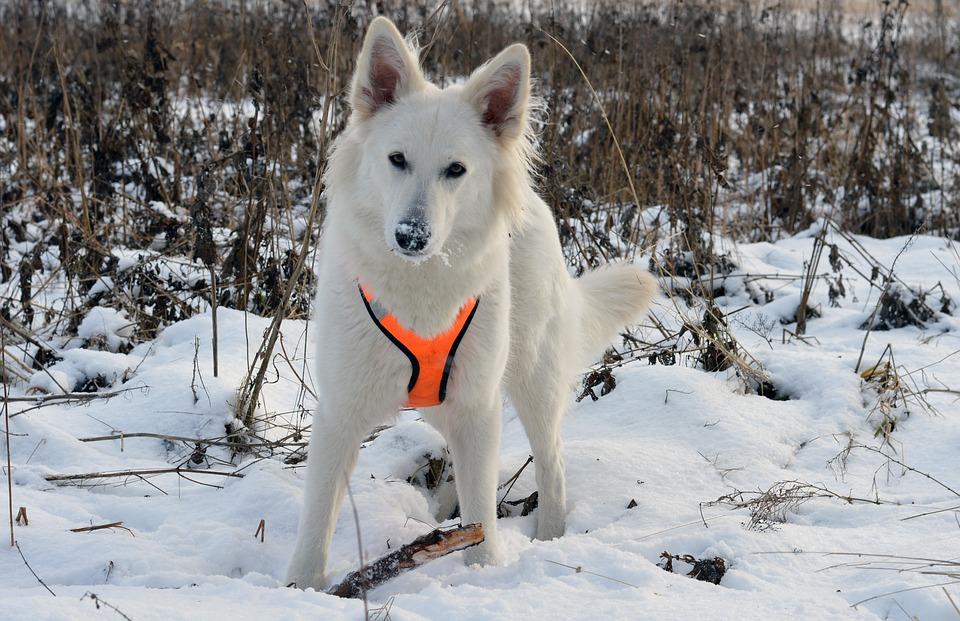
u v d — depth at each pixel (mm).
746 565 3273
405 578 3268
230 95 10586
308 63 8117
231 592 2887
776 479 4320
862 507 3859
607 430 4992
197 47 11430
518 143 3744
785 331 6336
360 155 3566
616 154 8445
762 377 5449
